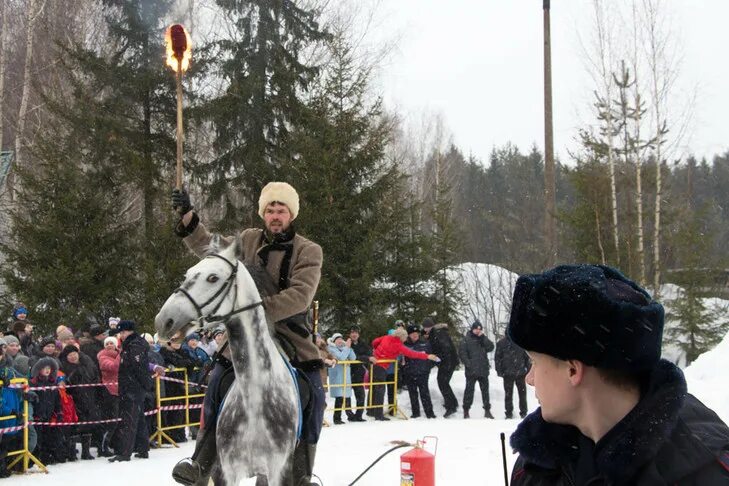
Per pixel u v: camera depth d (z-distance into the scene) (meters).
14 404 9.52
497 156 73.12
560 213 24.30
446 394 16.52
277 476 4.86
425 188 40.62
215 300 4.57
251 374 4.79
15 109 29.94
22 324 11.95
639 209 23.83
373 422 15.16
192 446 12.08
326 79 24.05
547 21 16.98
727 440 1.49
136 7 23.64
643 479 1.43
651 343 1.48
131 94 23.19
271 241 5.37
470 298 30.70
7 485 8.68
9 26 30.47
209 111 23.42
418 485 6.87
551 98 16.92
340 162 23.14
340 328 21.98
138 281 20.73
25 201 20.50
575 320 1.50
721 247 31.42
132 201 25.45
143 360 10.60
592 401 1.54
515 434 1.71
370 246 22.20
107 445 11.05
